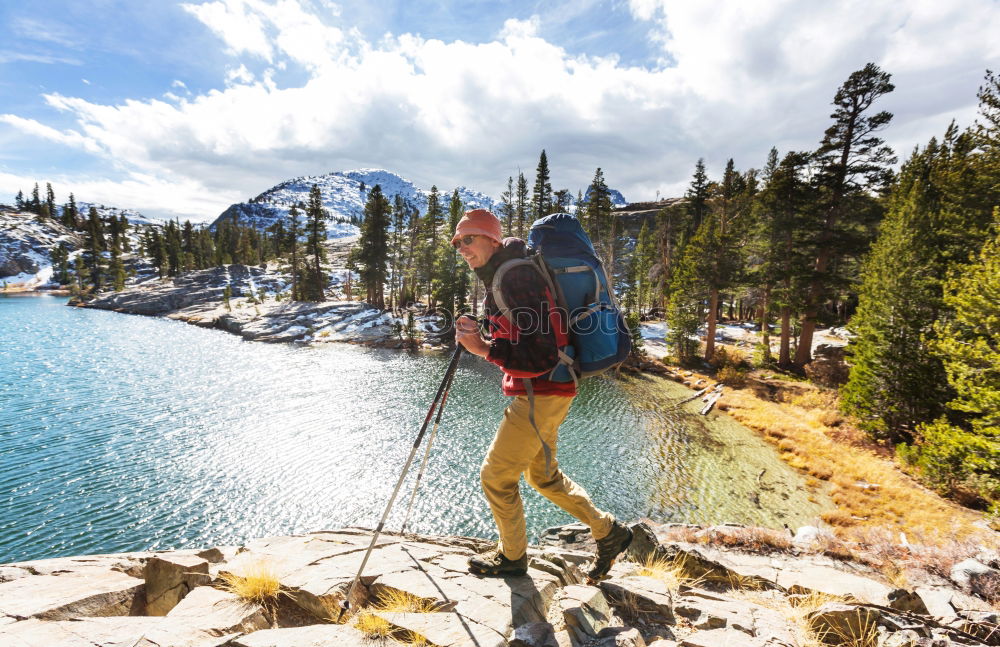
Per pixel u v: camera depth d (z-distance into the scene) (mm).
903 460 18125
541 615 2404
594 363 2213
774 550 5637
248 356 46719
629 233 103250
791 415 26938
